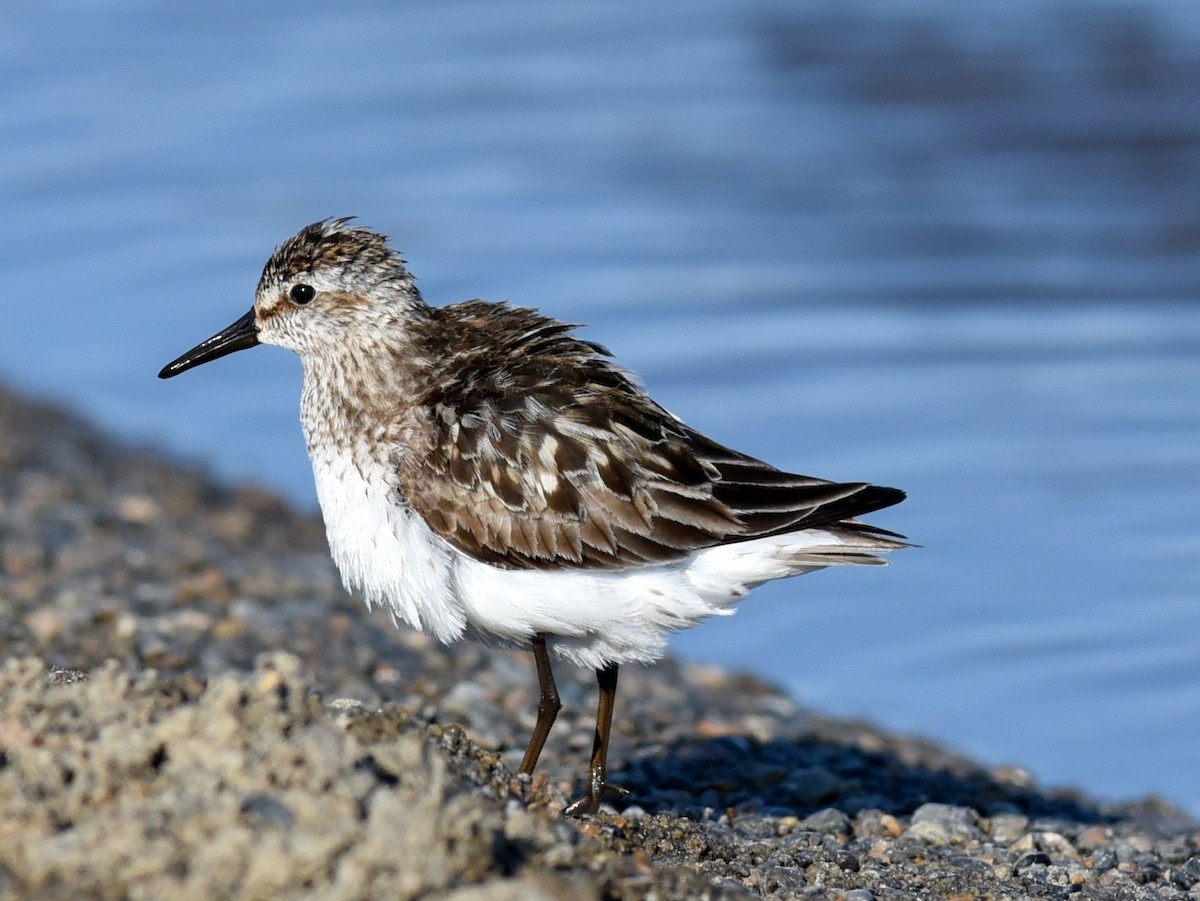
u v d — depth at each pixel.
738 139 26.58
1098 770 12.94
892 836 9.81
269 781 6.50
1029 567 15.53
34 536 15.41
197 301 22.17
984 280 21.73
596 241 23.22
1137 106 26.77
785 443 17.73
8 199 25.38
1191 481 16.64
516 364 9.35
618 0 33.53
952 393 18.73
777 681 14.40
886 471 17.11
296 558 15.84
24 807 6.37
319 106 28.77
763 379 19.23
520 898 6.07
